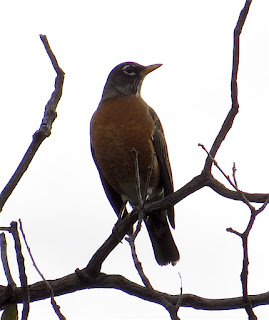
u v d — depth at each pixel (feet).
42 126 20.07
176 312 21.25
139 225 21.40
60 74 20.99
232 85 25.22
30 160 19.84
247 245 21.50
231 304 29.14
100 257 30.09
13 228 20.89
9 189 19.62
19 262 20.66
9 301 27.43
